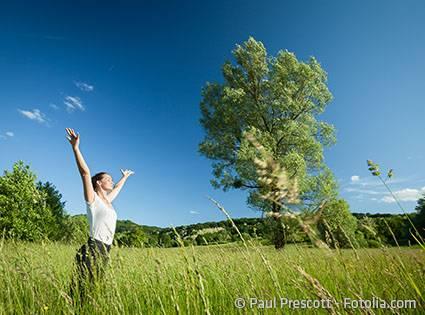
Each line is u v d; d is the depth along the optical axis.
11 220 14.85
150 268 2.84
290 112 31.83
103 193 4.08
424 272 1.60
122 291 2.79
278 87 30.64
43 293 2.91
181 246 1.73
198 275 1.68
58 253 3.99
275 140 29.77
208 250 2.74
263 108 30.75
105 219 3.69
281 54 31.69
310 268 2.65
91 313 2.68
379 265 2.20
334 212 16.81
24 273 2.80
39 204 16.69
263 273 2.33
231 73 33.06
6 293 2.68
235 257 2.64
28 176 17.48
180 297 2.38
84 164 3.72
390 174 1.64
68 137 3.75
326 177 24.91
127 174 5.05
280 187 0.88
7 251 3.29
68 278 3.36
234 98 30.44
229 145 30.95
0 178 16.80
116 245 3.10
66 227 12.40
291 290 2.21
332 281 2.09
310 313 1.94
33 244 3.75
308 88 31.64
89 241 3.59
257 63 31.88
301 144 29.67
